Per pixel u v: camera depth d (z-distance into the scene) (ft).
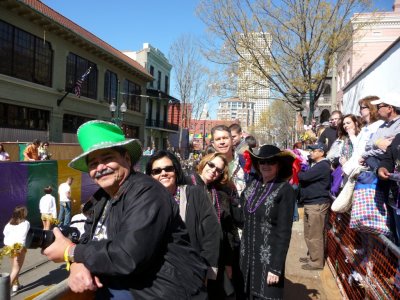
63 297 6.66
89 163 6.79
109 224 6.39
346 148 19.85
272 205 11.46
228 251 11.82
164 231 6.04
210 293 11.03
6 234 21.97
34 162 35.78
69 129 84.69
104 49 91.86
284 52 58.44
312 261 19.47
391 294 10.65
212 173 11.98
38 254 29.04
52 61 76.33
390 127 13.93
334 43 55.11
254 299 11.59
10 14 63.82
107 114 101.09
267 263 11.35
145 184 6.34
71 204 41.86
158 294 6.07
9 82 64.18
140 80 126.00
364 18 59.11
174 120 164.04
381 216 12.30
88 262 5.71
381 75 40.32
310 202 19.43
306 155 25.50
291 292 16.31
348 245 15.94
